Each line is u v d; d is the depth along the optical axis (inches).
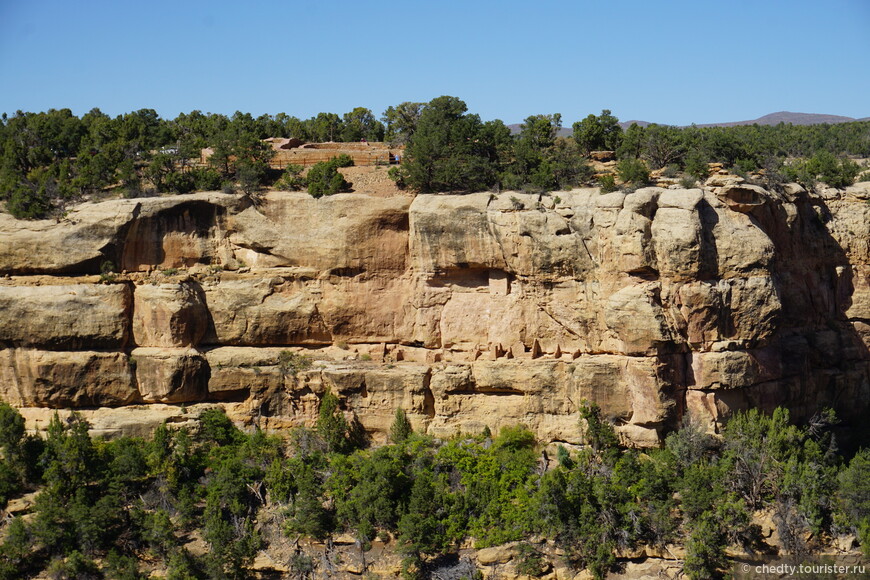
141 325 3297.2
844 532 2962.6
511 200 3223.4
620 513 2923.2
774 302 3142.2
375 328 3371.1
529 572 2832.2
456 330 3316.9
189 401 3324.3
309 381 3326.8
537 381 3213.6
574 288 3186.5
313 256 3336.6
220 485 3046.3
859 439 3437.5
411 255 3326.8
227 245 3378.4
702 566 2792.8
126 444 3107.8
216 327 3358.8
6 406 3159.5
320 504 2970.0
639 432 3127.5
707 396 3132.4
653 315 3046.3
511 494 3036.4
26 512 2982.3
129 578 2726.4
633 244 3065.9
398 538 2920.8
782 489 3019.2
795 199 3408.0
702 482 2930.6
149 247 3324.3
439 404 3289.9
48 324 3218.5
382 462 3043.8
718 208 3169.3
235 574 2802.7
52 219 3302.2
